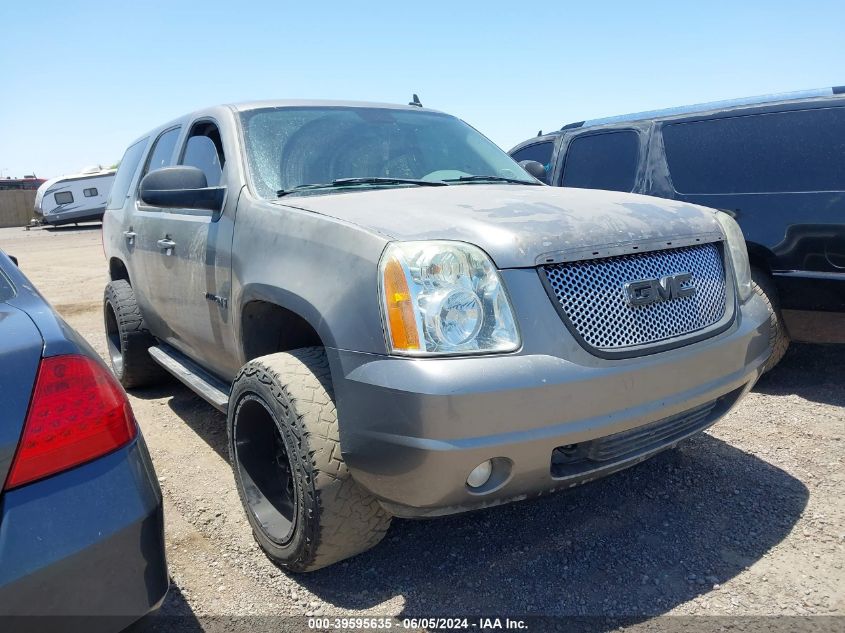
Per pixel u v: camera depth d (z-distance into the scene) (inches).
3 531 58.3
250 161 124.3
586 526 112.7
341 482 90.7
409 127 148.2
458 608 92.6
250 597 96.9
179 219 144.5
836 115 168.7
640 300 91.2
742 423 153.9
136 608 64.7
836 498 118.1
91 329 302.5
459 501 84.1
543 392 80.8
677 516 114.5
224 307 120.6
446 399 77.5
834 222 161.8
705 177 186.5
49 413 62.7
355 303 86.3
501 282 84.0
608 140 215.0
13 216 1460.4
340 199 108.5
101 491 63.6
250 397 103.6
